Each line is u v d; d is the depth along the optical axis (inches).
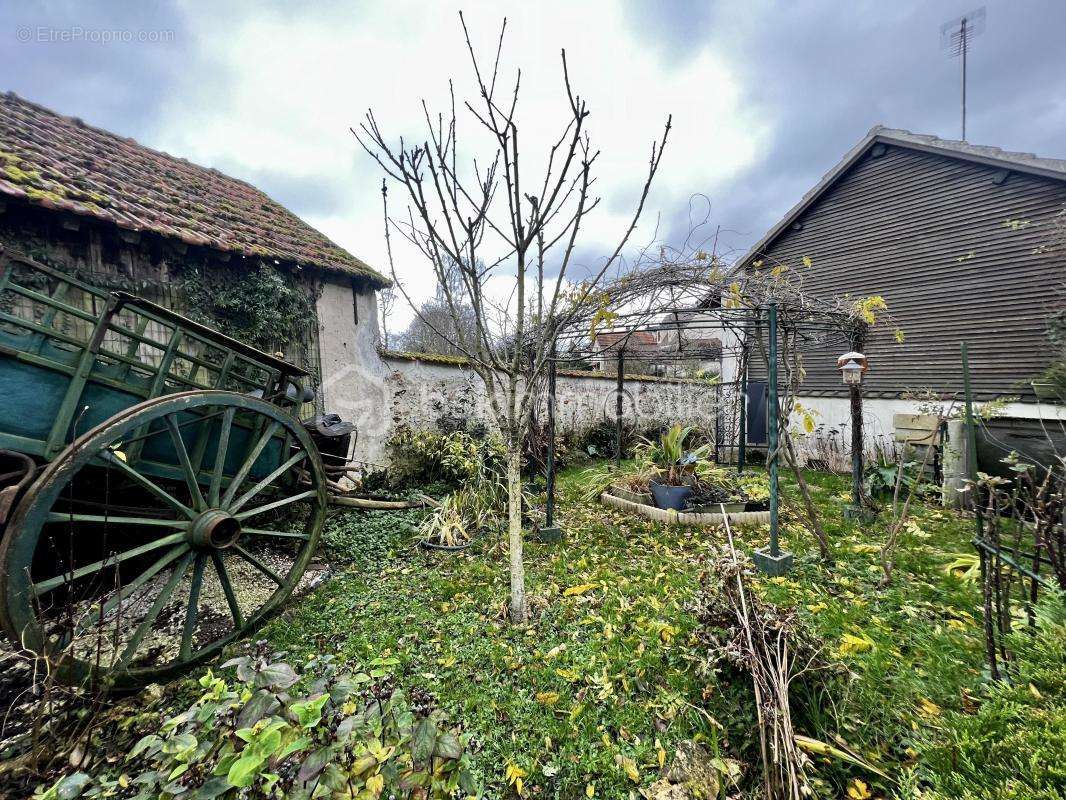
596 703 83.0
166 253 167.6
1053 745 52.0
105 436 84.8
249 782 37.2
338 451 164.7
